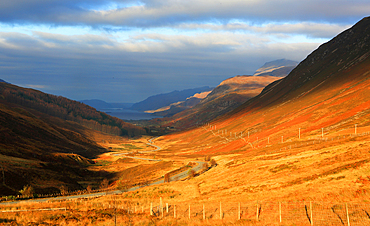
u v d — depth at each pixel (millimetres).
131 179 101625
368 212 26609
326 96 168625
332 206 30016
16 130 183500
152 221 33094
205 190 59094
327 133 111188
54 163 124500
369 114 115750
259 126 187500
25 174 90750
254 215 32938
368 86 142500
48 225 29984
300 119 152250
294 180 48719
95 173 140500
